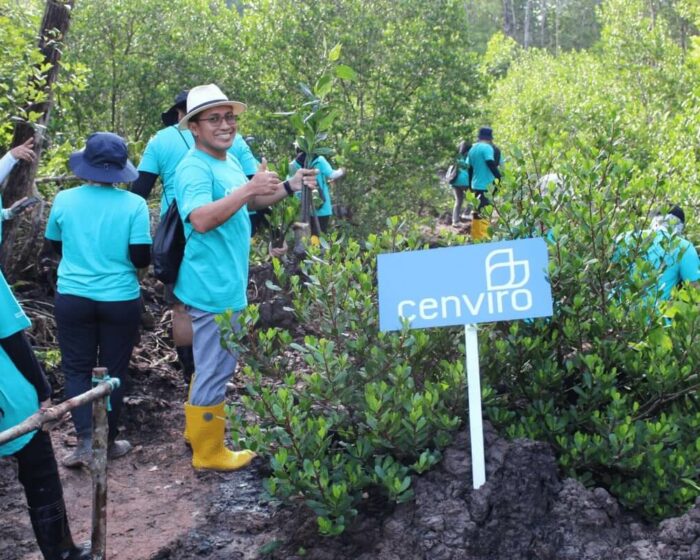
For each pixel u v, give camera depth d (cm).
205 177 459
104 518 358
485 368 416
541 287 378
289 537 401
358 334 418
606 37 1841
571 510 359
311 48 1103
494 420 407
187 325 527
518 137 1516
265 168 459
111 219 485
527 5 4875
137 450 520
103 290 482
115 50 1106
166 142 553
